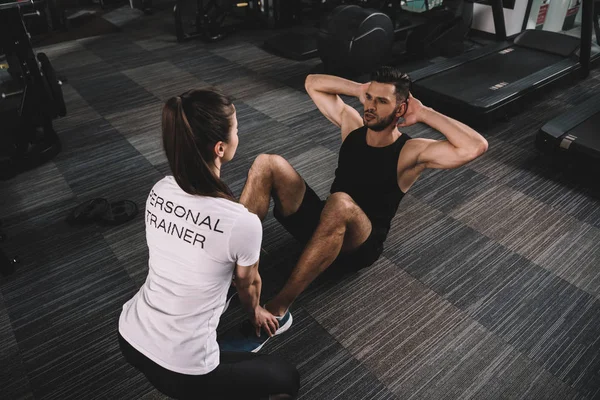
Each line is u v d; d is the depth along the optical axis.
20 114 2.78
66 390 1.61
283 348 1.74
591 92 3.78
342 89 1.81
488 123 3.21
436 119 1.53
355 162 1.72
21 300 1.98
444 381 1.61
